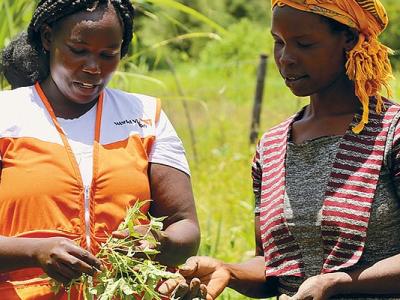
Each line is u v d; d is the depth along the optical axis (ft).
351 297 14.34
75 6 14.19
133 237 14.05
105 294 13.62
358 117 14.57
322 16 14.37
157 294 14.06
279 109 53.11
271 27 14.76
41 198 14.12
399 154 14.16
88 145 14.52
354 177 14.34
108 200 14.30
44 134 14.40
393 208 14.25
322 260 14.49
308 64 14.51
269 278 15.39
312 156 14.74
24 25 24.58
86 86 14.32
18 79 15.34
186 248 14.53
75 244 13.57
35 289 14.15
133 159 14.57
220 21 88.17
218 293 15.01
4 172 14.26
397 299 14.26
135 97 15.16
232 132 45.91
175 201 14.82
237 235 26.84
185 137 45.29
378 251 14.30
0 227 14.23
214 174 34.35
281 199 14.79
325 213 14.35
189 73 78.23
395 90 42.19
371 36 14.65
